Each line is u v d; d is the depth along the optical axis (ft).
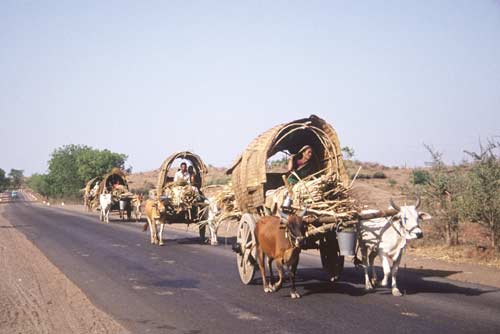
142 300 31.83
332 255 36.29
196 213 64.80
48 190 264.11
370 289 33.99
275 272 41.98
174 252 54.95
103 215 106.42
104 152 239.50
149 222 65.87
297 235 29.94
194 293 33.83
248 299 31.91
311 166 38.68
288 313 28.25
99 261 48.29
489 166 48.96
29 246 59.72
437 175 54.85
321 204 33.04
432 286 35.04
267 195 37.01
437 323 25.75
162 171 63.21
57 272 41.50
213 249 57.57
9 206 209.26
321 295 32.71
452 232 53.98
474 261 45.19
